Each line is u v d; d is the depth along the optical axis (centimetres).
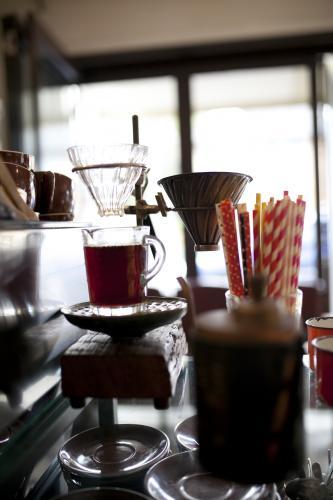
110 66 278
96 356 50
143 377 49
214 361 34
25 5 254
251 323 34
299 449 37
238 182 61
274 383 34
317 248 261
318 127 260
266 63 265
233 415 35
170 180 60
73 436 68
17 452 58
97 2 269
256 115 275
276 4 255
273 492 53
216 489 53
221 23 261
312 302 157
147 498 49
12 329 51
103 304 55
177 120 279
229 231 57
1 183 56
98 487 52
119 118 291
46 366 61
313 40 256
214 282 219
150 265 73
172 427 69
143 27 267
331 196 275
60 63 244
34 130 211
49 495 56
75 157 63
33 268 56
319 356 48
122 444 65
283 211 54
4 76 218
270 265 55
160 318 52
